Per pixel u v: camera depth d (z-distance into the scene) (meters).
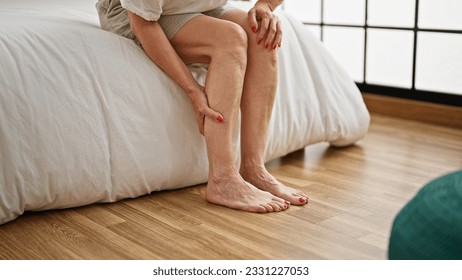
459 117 2.88
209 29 1.96
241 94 1.99
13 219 1.78
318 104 2.42
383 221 1.82
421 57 3.06
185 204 1.96
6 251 1.63
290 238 1.70
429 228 1.28
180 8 2.01
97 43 1.89
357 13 3.29
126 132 1.90
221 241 1.68
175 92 2.00
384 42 3.20
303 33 2.46
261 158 2.04
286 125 2.29
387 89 3.20
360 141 2.71
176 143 2.01
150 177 1.97
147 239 1.70
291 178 2.22
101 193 1.89
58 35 1.85
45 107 1.75
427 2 2.99
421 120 3.02
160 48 1.94
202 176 2.10
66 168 1.79
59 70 1.80
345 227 1.78
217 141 1.94
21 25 1.85
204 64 2.10
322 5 3.46
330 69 2.50
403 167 2.34
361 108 2.56
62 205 1.86
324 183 2.17
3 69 1.71
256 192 1.94
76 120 1.80
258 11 2.02
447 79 2.98
